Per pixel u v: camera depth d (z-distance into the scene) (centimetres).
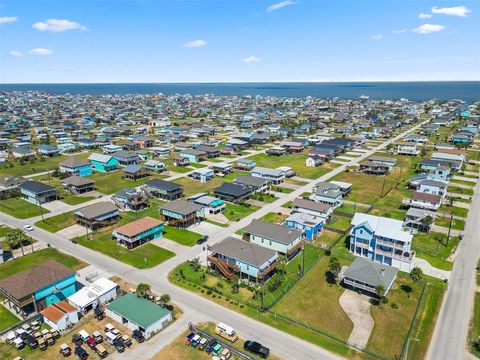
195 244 7631
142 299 5481
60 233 8212
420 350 4628
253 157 16425
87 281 6225
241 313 5409
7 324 5172
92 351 4619
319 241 7844
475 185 11825
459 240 7794
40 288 5406
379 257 6938
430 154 16225
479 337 4853
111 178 12862
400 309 5481
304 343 4778
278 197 10775
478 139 19688
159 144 19012
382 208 9850
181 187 10775
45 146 16788
